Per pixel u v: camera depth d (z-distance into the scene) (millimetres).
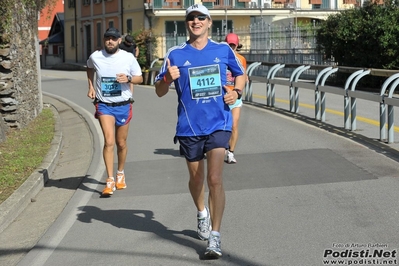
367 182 9578
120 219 8461
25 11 17406
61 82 34531
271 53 34812
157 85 6840
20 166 11422
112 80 9656
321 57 29922
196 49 6703
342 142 13008
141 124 17031
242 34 38906
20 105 16141
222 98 6688
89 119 18719
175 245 7250
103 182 10727
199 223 7328
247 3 47188
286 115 17594
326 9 48844
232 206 8664
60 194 10117
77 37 57562
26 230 8352
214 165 6621
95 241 7617
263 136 14219
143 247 7262
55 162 12375
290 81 17797
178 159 12258
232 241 7223
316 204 8539
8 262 7168
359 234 7234
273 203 8711
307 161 11297
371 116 16969
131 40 16625
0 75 15047
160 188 10031
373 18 25188
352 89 14164
